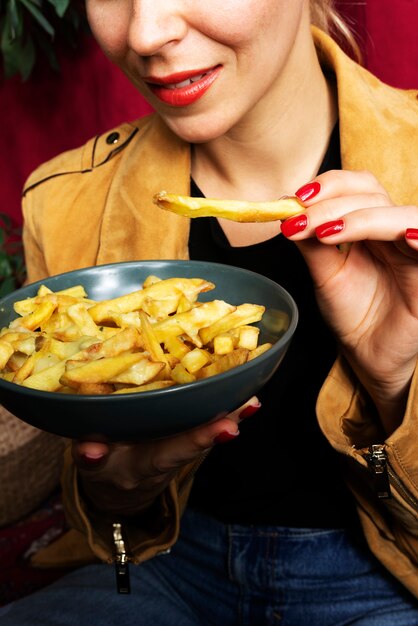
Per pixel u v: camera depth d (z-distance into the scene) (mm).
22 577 1147
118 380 501
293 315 541
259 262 730
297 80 697
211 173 764
